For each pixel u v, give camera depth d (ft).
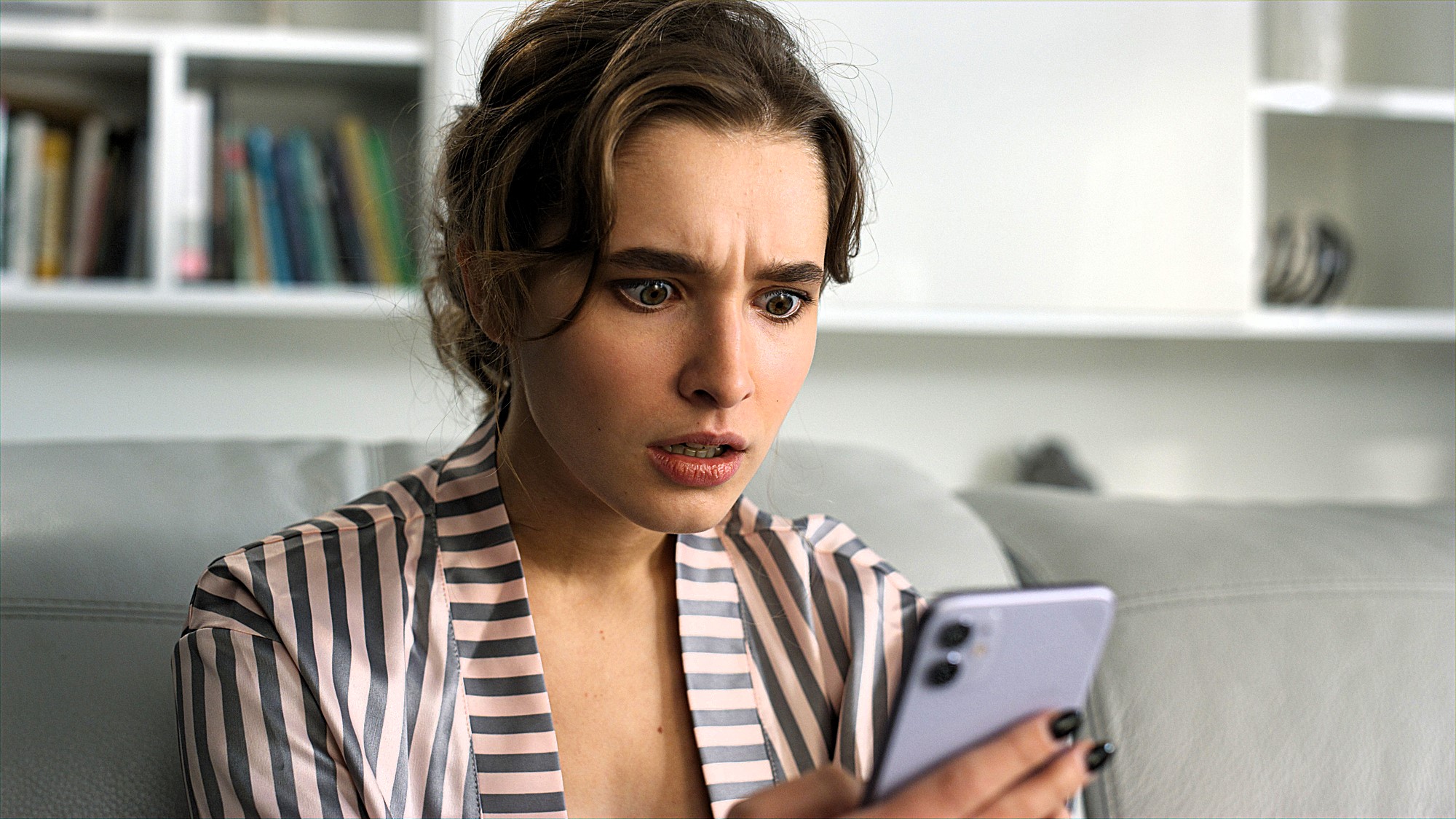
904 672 1.43
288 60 5.54
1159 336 7.15
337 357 6.28
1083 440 7.11
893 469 3.37
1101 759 1.51
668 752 2.11
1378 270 7.05
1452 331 6.35
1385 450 7.54
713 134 1.71
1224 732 2.77
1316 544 3.16
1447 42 6.44
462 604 2.01
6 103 5.32
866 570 2.42
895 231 5.44
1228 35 5.76
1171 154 5.71
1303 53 6.32
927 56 5.42
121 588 2.42
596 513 2.04
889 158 5.40
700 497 1.81
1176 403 7.23
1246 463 7.34
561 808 1.92
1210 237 5.77
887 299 5.46
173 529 2.55
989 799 1.43
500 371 2.19
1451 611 3.03
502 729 1.94
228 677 1.80
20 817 2.16
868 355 6.82
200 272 5.45
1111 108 5.62
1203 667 2.84
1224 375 7.29
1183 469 7.25
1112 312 5.69
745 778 2.11
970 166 5.49
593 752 2.06
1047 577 3.06
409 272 5.65
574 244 1.74
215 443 2.93
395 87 6.07
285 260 5.57
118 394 6.10
